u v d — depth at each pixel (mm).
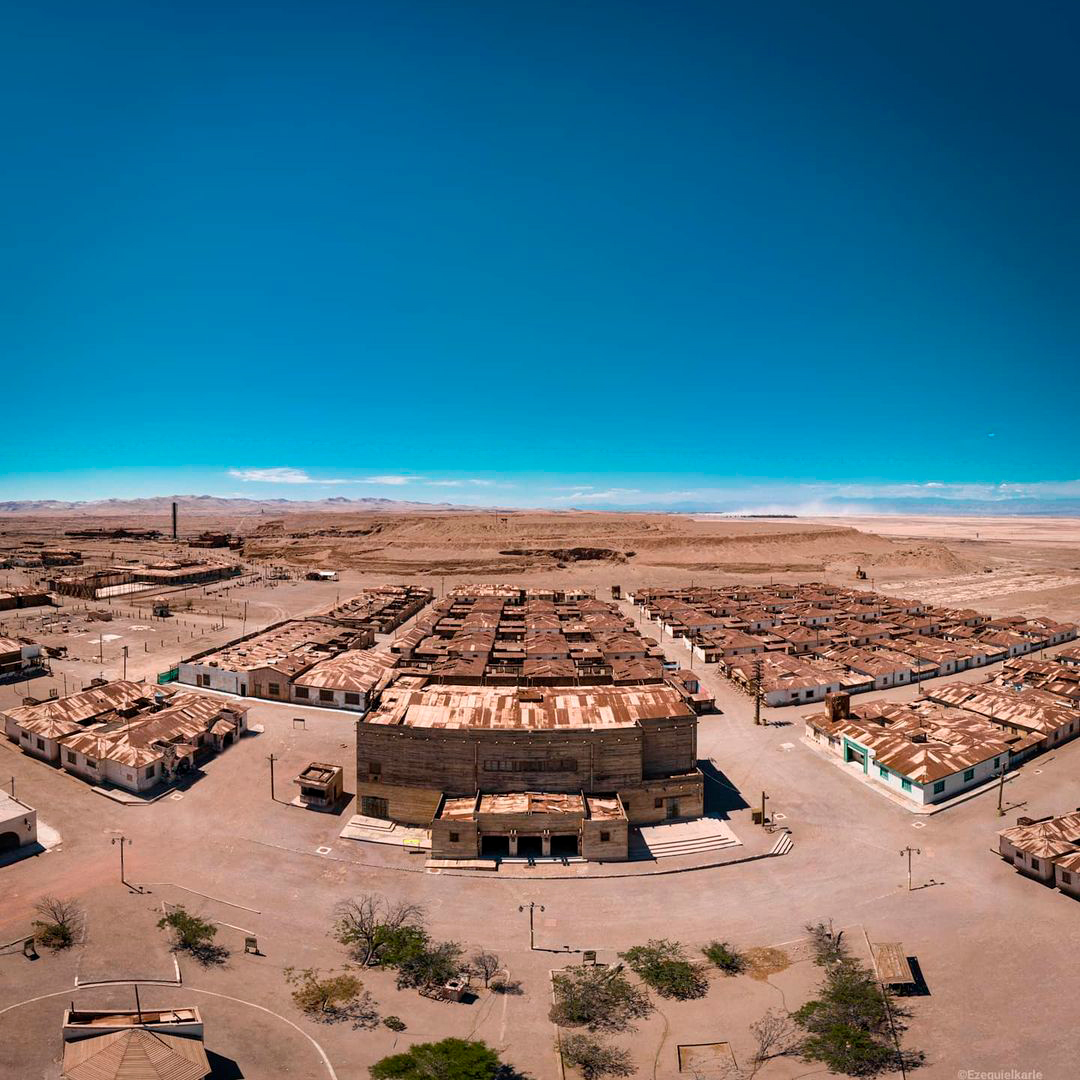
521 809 68062
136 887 60125
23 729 87062
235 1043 43656
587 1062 42531
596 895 60875
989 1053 43469
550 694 80875
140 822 71312
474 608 177250
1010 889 61594
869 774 85500
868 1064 42469
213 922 55781
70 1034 39812
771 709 110438
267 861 65062
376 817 73250
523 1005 47844
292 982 49531
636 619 184625
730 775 85000
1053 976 50438
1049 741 93562
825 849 68250
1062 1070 42156
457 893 60875
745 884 62531
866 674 124125
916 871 64438
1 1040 42844
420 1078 39812
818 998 48188
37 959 50531
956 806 77438
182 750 82875
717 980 50219
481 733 71312
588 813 67750
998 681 122812
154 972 49688
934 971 51094
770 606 192625
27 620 162250
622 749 72000
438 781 71875
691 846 68500
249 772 83438
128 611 177250
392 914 57250
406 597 197875
